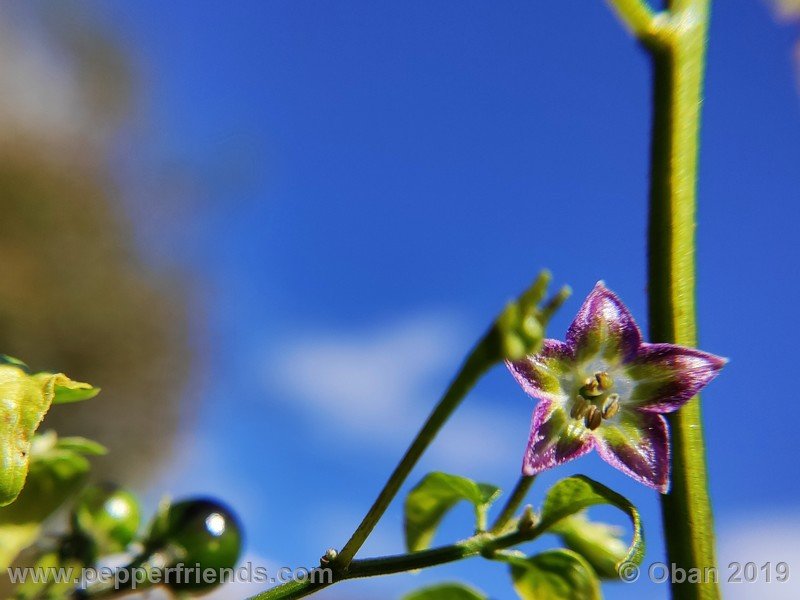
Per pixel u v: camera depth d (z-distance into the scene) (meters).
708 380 0.08
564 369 0.08
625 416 0.08
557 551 0.09
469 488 0.09
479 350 0.06
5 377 0.08
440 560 0.08
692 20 0.09
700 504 0.08
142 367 0.69
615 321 0.08
